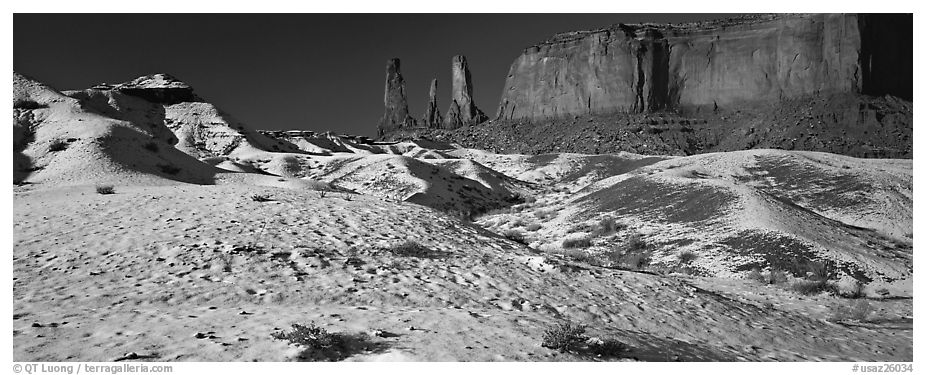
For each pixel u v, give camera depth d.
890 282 21.42
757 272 22.06
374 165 72.06
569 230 33.41
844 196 41.56
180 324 8.61
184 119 109.69
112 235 15.25
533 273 15.52
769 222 26.92
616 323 12.02
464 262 15.75
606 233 30.94
